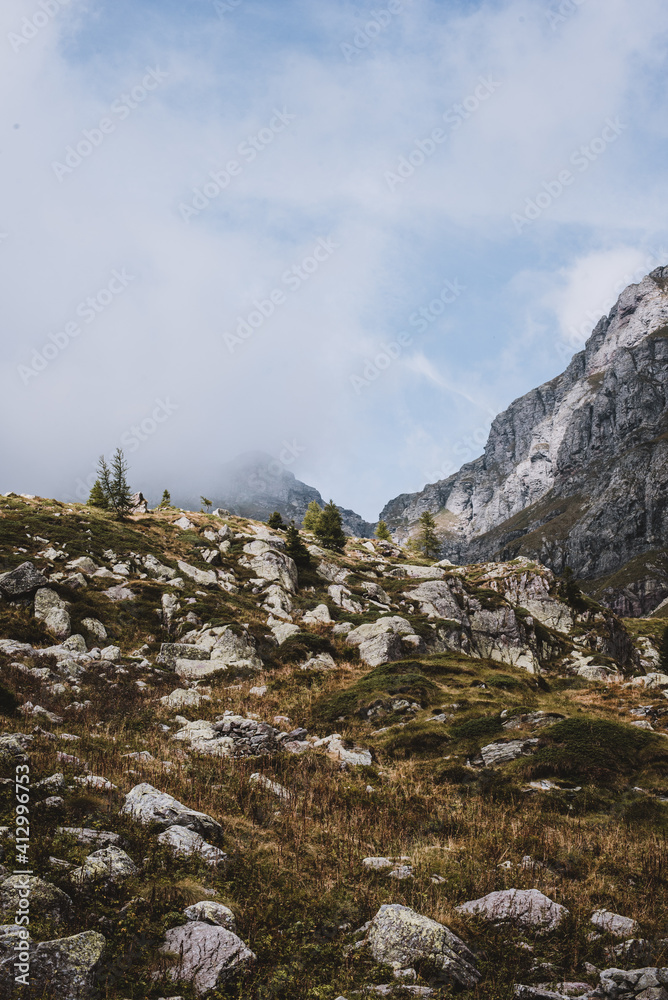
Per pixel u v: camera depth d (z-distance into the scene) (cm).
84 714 2133
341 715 2914
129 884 901
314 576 7075
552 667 6303
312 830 1358
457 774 2077
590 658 6309
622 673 5988
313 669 3747
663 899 1126
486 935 958
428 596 6612
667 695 3578
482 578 8281
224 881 1006
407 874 1163
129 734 1959
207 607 4603
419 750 2409
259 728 2175
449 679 3525
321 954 857
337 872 1137
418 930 867
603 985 848
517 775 2028
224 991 743
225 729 2178
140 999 695
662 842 1463
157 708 2572
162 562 5741
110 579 4953
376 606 6341
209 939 800
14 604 3838
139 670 3266
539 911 1020
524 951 923
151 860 980
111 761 1473
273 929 909
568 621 7500
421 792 1859
